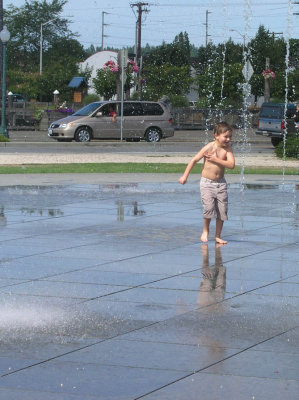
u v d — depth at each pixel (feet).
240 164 84.02
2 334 19.35
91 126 122.42
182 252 31.17
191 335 19.31
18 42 441.27
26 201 47.78
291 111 123.95
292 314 21.43
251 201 48.80
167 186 57.36
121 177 64.59
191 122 192.95
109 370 16.65
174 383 15.85
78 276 26.40
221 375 16.34
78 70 289.94
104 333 19.48
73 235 35.19
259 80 251.80
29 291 24.14
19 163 80.12
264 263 28.96
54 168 73.10
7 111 170.60
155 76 236.84
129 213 42.83
